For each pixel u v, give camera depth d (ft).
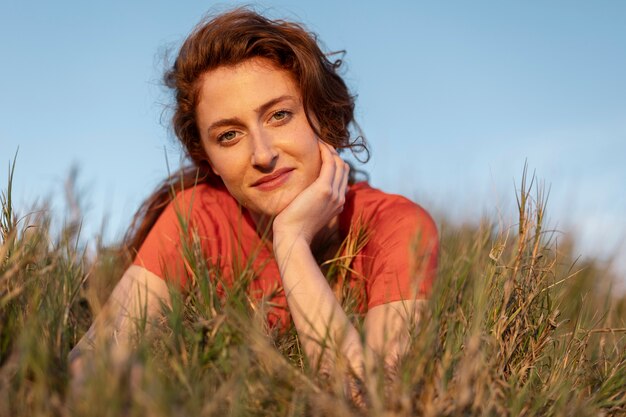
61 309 5.34
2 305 4.78
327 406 4.41
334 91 7.64
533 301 6.22
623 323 7.14
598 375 6.00
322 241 7.67
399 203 7.44
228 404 4.55
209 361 4.98
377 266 6.78
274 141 7.00
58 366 4.71
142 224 8.27
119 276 7.67
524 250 6.38
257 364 4.93
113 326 5.56
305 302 6.15
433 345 5.01
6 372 4.35
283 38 7.00
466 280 6.40
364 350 4.72
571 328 6.86
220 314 5.57
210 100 7.04
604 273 8.89
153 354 5.10
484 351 5.24
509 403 5.05
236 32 6.91
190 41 7.13
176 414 3.90
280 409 4.67
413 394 4.62
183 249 6.65
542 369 6.09
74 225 6.18
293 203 6.88
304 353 5.60
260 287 7.23
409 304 6.30
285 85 7.04
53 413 4.07
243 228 7.56
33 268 5.67
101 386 3.88
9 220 5.89
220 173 7.29
